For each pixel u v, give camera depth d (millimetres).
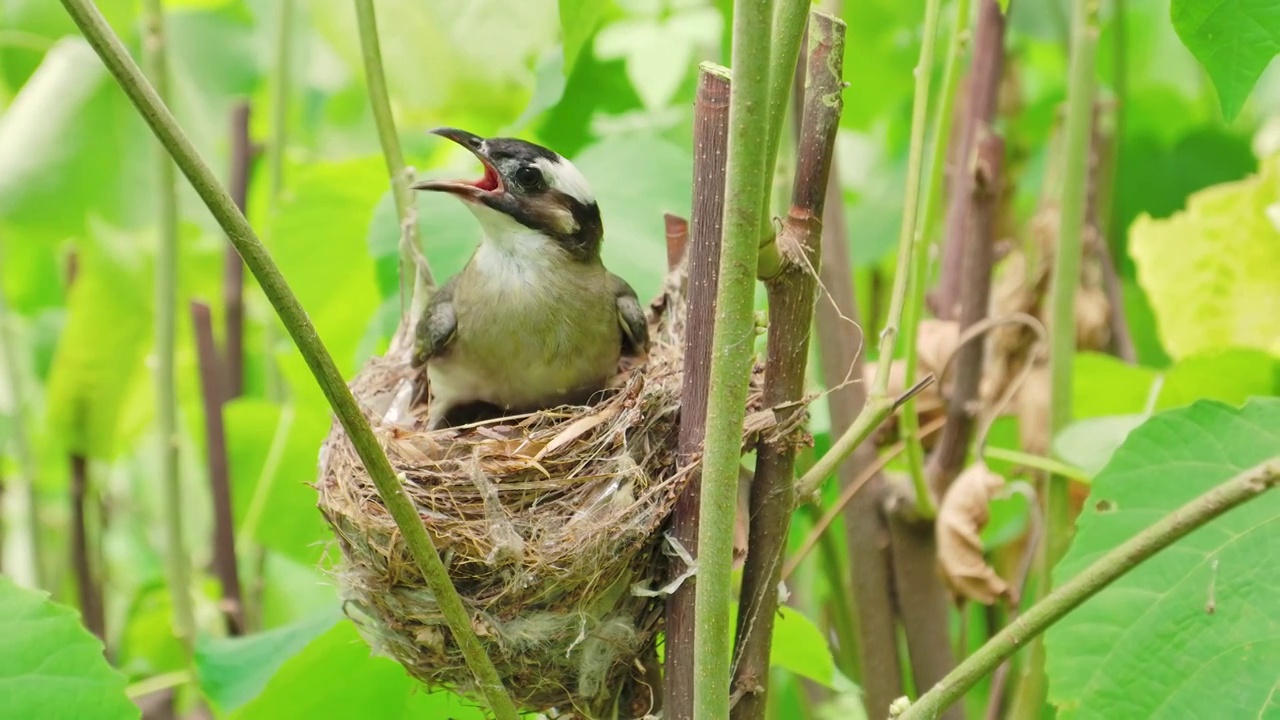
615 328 8789
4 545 14531
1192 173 12625
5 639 5730
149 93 4391
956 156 10172
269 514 10344
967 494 7875
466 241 9672
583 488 6980
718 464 4812
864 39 12984
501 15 10578
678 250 8664
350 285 10703
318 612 8766
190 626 9586
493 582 6613
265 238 10375
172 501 9641
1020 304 9680
